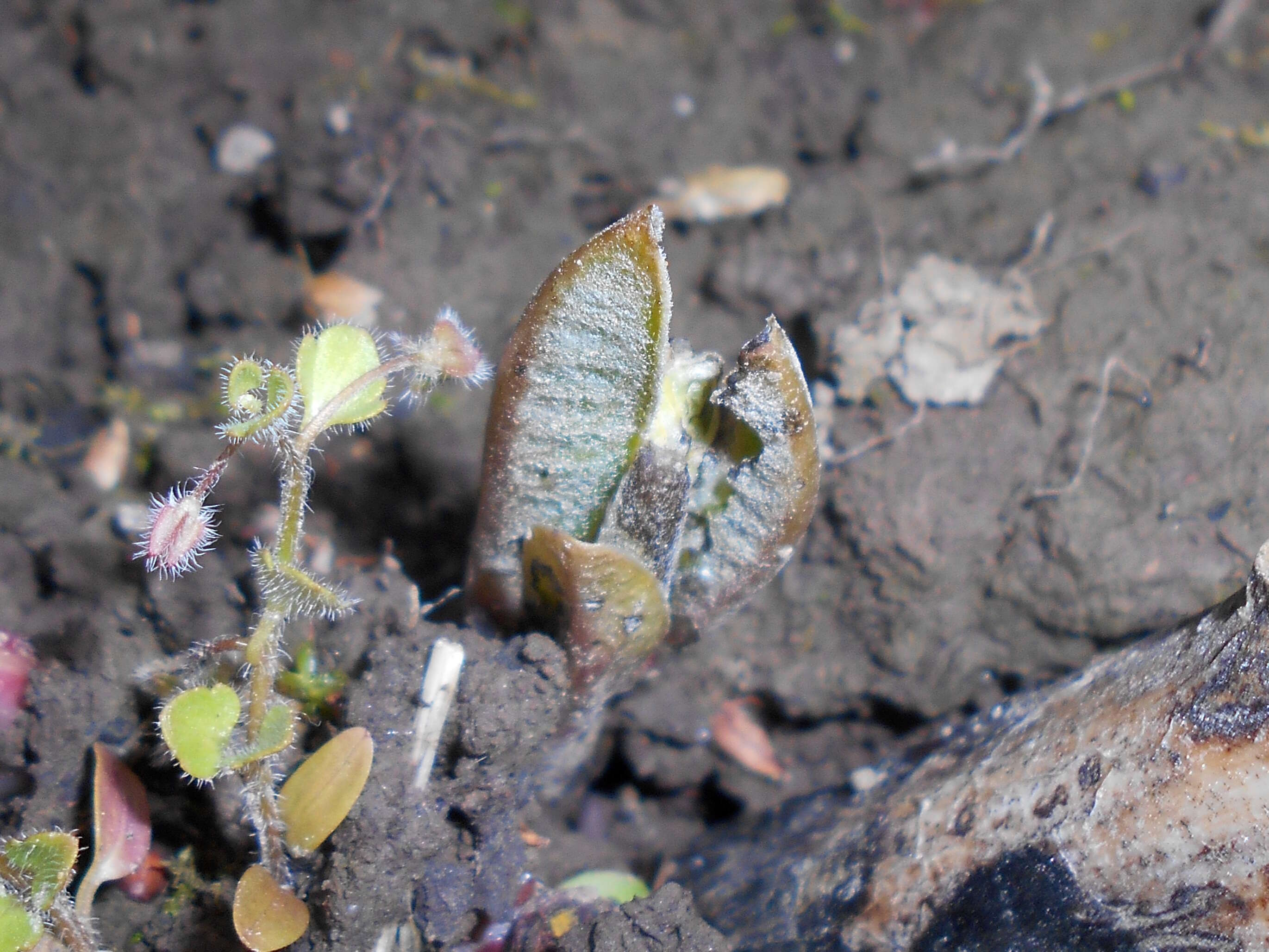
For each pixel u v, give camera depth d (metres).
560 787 0.09
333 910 0.07
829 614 0.10
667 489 0.07
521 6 0.14
